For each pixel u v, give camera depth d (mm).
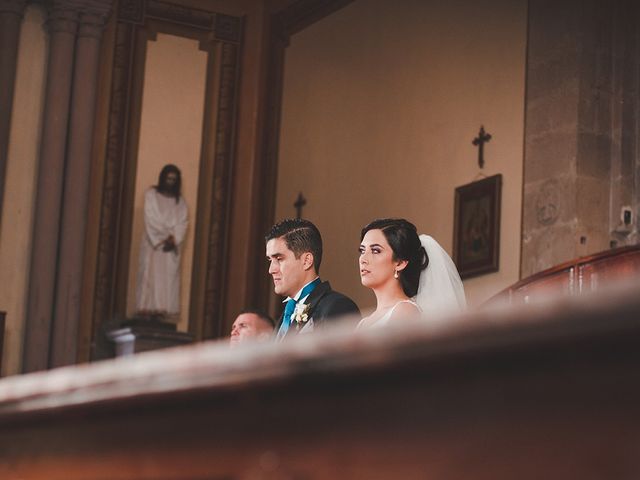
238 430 1389
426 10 11773
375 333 1153
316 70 13422
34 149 13070
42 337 12430
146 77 13812
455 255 10648
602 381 1041
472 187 10602
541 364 1065
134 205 13469
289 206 13422
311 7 13742
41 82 13195
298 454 1312
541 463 1089
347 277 12281
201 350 1458
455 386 1143
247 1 14445
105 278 13125
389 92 12148
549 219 9688
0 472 1923
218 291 13711
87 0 13141
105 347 12875
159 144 13734
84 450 1673
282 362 1245
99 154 13391
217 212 13883
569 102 9773
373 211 12031
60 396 1635
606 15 9945
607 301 980
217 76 14164
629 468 1027
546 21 10172
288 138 13695
